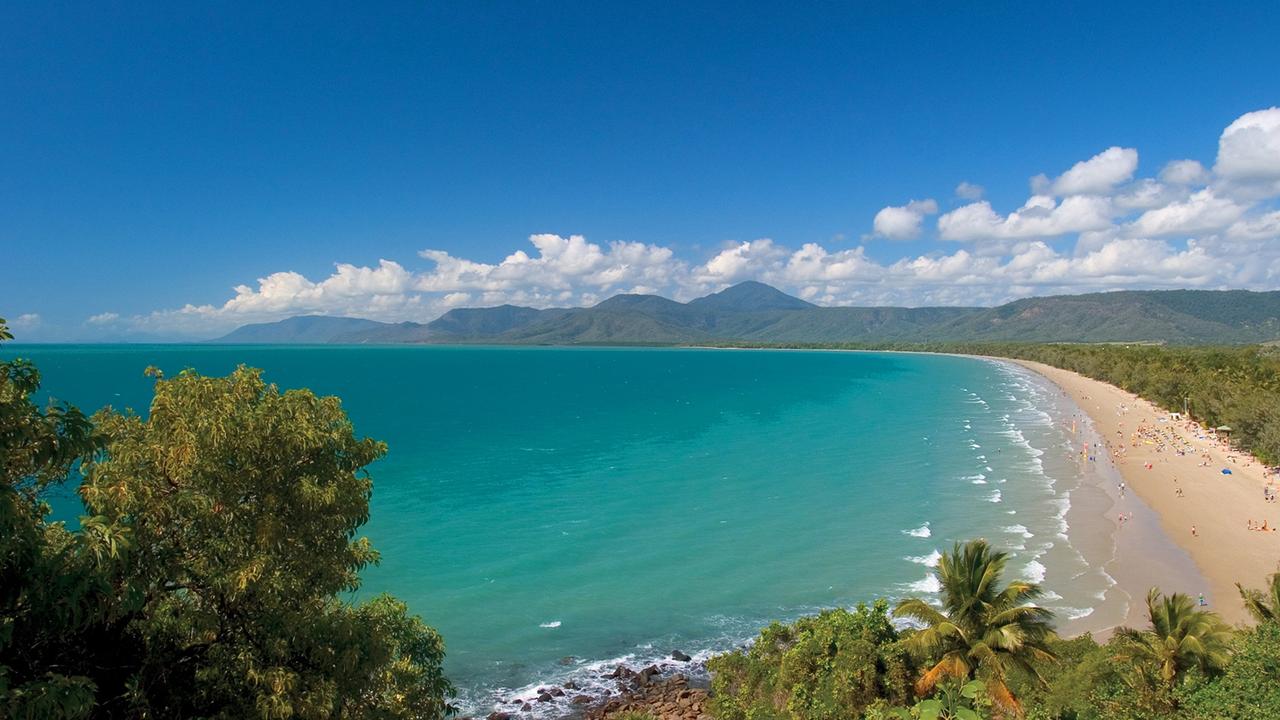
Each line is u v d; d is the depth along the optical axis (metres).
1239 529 55.94
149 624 15.59
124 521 14.59
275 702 15.07
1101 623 39.91
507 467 80.19
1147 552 51.06
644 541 53.69
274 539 15.72
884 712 23.97
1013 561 49.44
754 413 134.38
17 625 12.37
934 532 56.09
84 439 12.86
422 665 20.89
